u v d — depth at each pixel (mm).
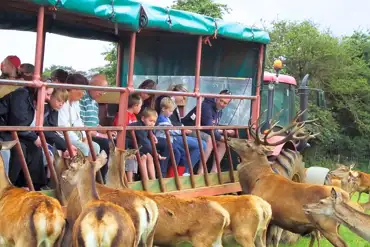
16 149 5969
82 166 5973
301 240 10336
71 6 6227
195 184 8023
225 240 7195
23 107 6418
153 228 6109
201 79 9984
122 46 10422
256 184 8297
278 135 9391
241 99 9336
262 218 7094
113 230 5141
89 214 5191
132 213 5891
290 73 28203
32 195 5539
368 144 28547
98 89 6668
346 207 6793
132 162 7445
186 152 7883
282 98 12117
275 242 8539
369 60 32438
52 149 6898
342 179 13719
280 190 8023
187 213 6609
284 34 28531
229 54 9688
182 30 7625
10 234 5359
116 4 6715
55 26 9180
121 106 7016
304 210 7035
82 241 5098
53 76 8547
